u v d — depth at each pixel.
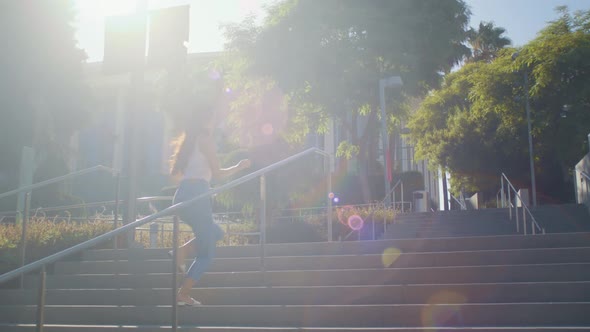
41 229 9.62
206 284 7.35
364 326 6.00
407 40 25.81
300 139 29.09
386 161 19.00
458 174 38.00
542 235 7.69
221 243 12.83
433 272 6.80
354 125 28.69
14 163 27.42
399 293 6.47
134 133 10.08
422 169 47.03
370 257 7.45
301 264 7.63
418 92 27.86
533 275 6.60
